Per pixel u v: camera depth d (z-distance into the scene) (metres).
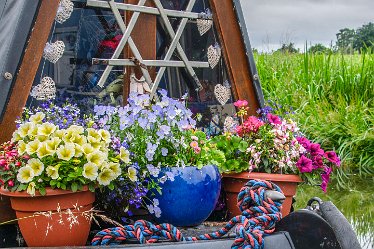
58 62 2.81
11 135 2.67
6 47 2.63
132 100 2.76
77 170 2.38
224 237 2.31
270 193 2.19
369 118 8.03
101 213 2.71
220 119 3.34
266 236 2.18
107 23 2.95
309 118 8.17
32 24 2.67
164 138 2.77
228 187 3.17
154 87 3.07
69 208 2.40
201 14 3.24
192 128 3.11
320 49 9.68
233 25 3.33
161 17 3.09
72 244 2.42
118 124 2.74
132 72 3.02
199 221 2.77
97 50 2.93
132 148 2.70
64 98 2.84
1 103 2.61
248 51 3.37
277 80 9.09
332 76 8.96
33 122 2.49
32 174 2.32
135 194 2.62
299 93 8.65
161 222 2.76
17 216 2.44
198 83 3.24
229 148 3.17
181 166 2.72
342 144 7.49
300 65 9.37
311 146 3.32
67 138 2.46
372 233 4.62
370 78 8.80
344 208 5.41
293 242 2.23
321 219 2.17
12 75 2.63
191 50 3.23
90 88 2.92
